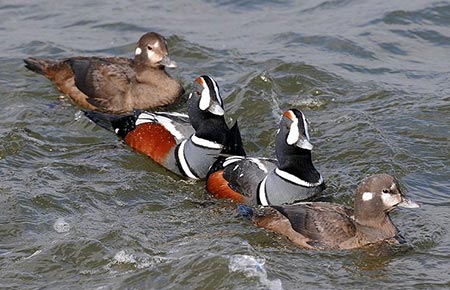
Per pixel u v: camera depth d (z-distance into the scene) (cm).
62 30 2292
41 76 2069
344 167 1688
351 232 1423
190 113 1703
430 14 2322
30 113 1903
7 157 1717
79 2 2441
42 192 1580
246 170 1597
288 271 1358
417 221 1502
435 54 2167
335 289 1316
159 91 1959
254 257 1380
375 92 1967
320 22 2311
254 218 1503
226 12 2381
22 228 1479
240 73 2066
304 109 1919
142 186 1641
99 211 1542
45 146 1775
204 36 2245
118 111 1952
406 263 1382
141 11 2388
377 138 1767
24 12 2383
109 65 1988
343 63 2112
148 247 1422
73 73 1992
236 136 1702
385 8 2358
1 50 2173
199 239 1448
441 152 1730
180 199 1606
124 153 1769
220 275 1344
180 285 1329
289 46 2191
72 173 1670
